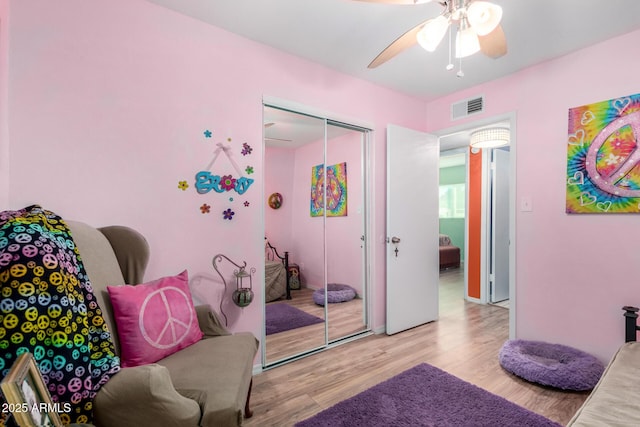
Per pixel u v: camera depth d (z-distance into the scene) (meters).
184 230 1.94
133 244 1.61
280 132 3.09
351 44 2.27
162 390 1.04
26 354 0.80
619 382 1.35
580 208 2.29
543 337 2.49
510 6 1.81
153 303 1.46
